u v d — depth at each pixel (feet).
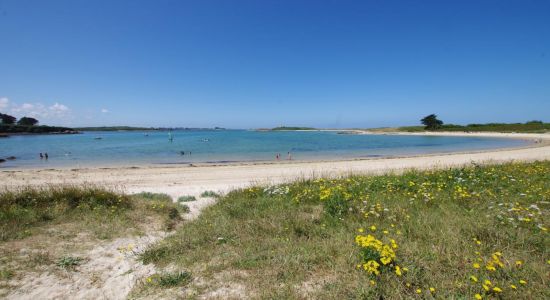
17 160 96.07
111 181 51.83
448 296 10.40
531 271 11.75
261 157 105.19
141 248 17.12
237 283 12.20
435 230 16.22
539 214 17.78
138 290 12.21
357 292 10.82
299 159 96.94
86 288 12.80
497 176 30.86
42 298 12.07
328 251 14.32
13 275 13.65
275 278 12.32
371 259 12.30
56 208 23.91
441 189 26.37
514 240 14.74
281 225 18.84
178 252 15.84
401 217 19.03
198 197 35.70
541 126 289.74
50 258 15.57
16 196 26.20
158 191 40.47
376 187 28.50
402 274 11.68
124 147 162.40
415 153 112.37
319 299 10.69
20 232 18.88
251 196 30.19
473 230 15.93
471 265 12.26
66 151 134.82
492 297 10.33
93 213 23.54
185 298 11.23
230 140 254.27
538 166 38.96
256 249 15.42
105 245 17.66
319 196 25.35
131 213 24.23
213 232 18.40
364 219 19.40
